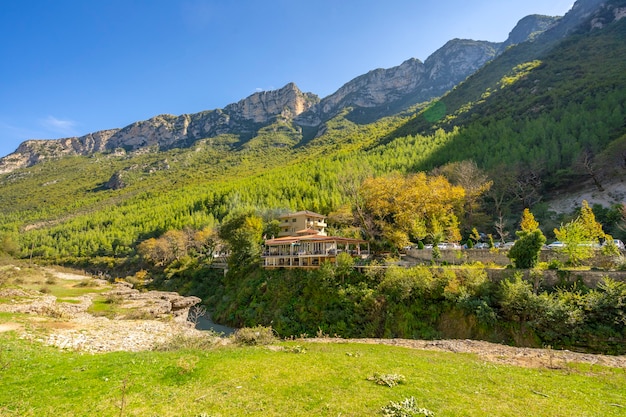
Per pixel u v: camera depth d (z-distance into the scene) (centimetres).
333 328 3362
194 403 1077
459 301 2747
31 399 1077
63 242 12756
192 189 15900
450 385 1298
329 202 8525
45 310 3077
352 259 3978
